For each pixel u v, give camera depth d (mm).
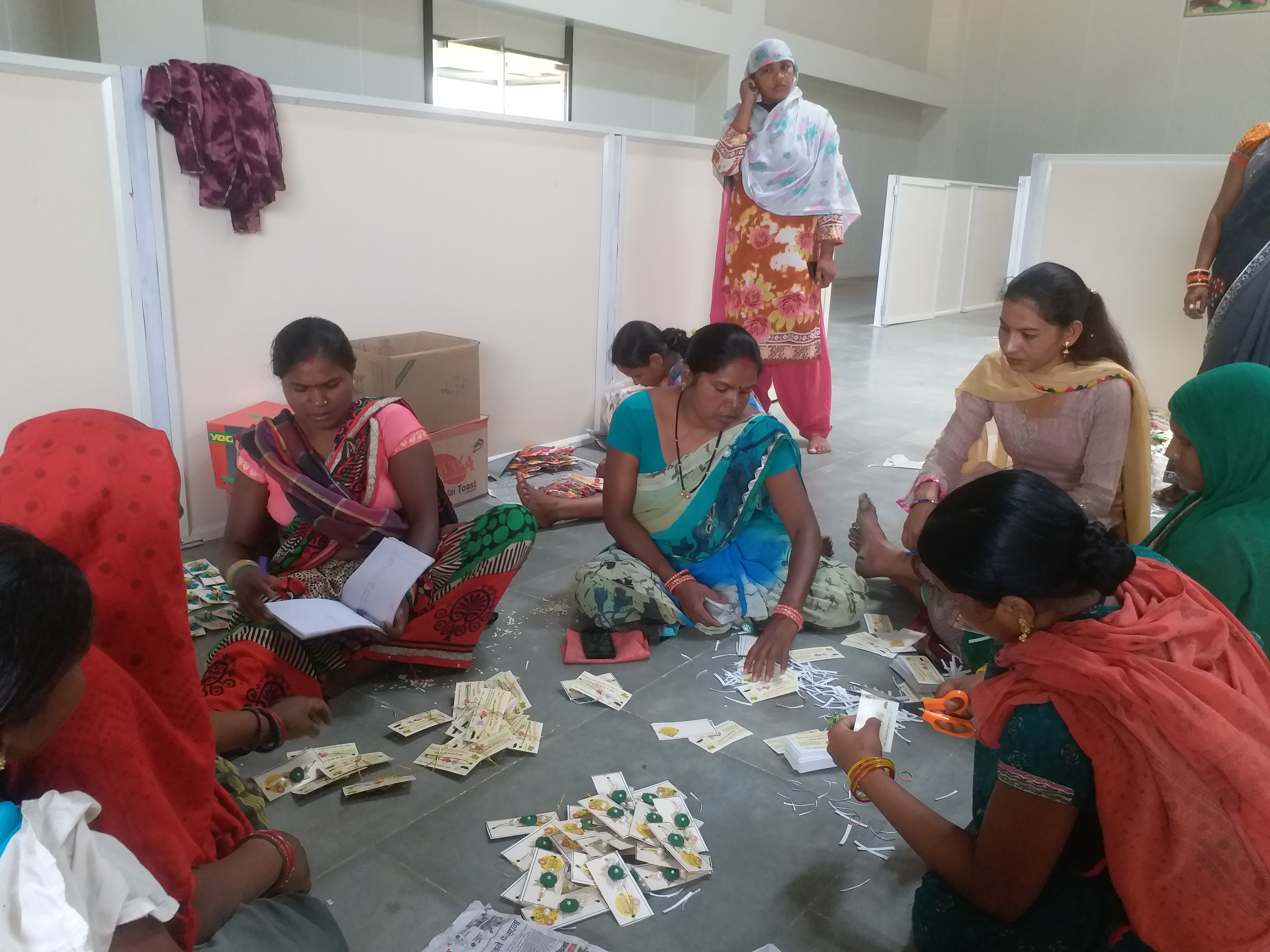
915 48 14797
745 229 4723
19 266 2873
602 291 4816
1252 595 1810
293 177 3443
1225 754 1162
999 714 1327
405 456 2504
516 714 2336
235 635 2277
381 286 3822
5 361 2902
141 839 1042
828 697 2479
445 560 2537
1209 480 1975
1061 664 1263
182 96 3049
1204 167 5301
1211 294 4258
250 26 7473
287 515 2484
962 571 1286
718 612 2650
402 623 2379
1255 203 3977
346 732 2279
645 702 2436
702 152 5207
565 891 1745
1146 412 2592
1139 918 1269
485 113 3982
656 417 2734
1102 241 5672
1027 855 1310
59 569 872
